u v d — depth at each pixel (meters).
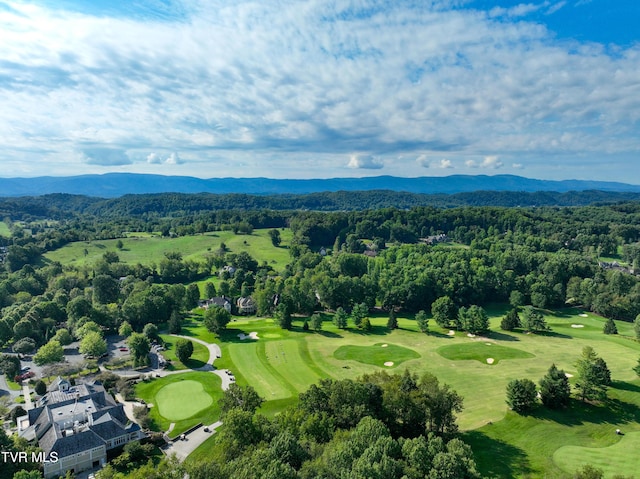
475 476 38.56
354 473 36.50
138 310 114.81
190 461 49.00
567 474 46.41
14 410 65.50
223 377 80.50
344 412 51.81
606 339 96.50
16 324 97.81
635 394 64.62
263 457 40.56
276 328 112.44
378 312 130.00
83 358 91.31
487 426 57.66
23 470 44.78
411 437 53.09
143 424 62.16
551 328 107.12
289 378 79.12
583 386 63.09
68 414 59.34
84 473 52.97
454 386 71.69
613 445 52.81
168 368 85.44
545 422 58.31
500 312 126.88
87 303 113.12
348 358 88.06
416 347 93.56
